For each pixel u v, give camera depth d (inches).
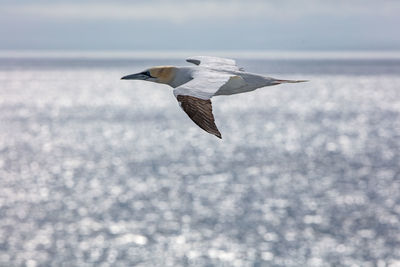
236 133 3878.0
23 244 1473.9
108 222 1669.5
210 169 2534.5
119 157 2903.5
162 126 4296.3
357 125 4362.7
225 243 1467.8
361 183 2237.9
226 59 570.9
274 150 3117.6
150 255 1379.2
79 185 2218.3
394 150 3129.9
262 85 521.3
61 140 3585.1
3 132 4010.8
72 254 1396.4
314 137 3683.6
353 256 1382.9
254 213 1758.1
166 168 2573.8
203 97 408.8
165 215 1740.9
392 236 1521.9
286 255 1386.6
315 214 1750.7
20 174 2472.9
